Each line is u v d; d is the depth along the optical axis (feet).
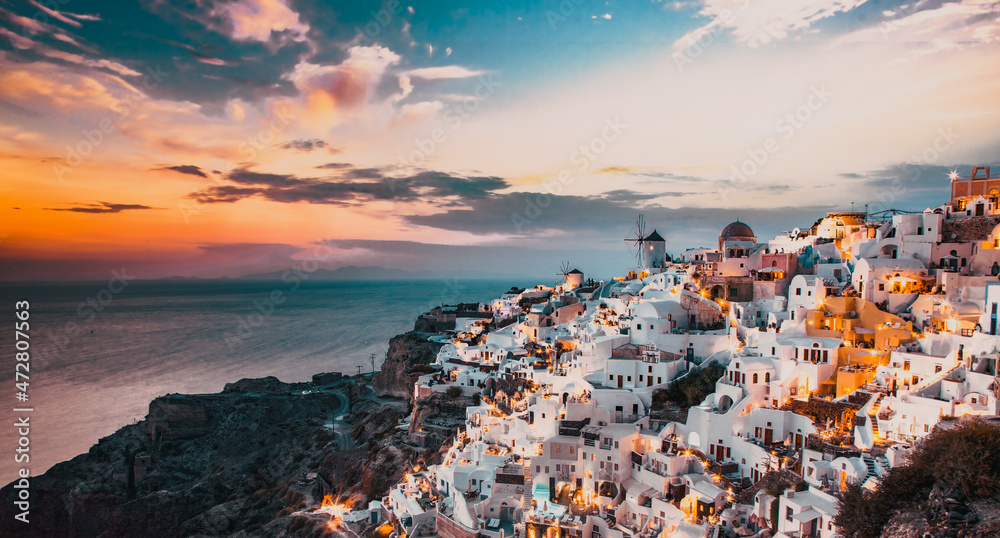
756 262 354.33
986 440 133.59
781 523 180.45
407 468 381.60
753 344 274.98
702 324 323.37
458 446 354.95
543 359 408.67
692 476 224.12
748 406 236.02
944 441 142.41
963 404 178.70
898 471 150.20
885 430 196.54
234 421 624.18
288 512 411.34
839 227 347.15
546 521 230.07
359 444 514.68
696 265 407.23
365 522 336.49
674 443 238.89
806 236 373.61
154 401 617.21
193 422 615.98
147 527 484.74
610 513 232.53
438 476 305.73
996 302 202.28
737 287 336.08
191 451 597.93
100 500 510.99
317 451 530.27
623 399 278.05
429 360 611.88
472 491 277.64
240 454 581.94
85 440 614.75
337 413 637.30
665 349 302.25
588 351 310.86
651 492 229.45
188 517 491.72
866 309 260.83
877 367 229.86
